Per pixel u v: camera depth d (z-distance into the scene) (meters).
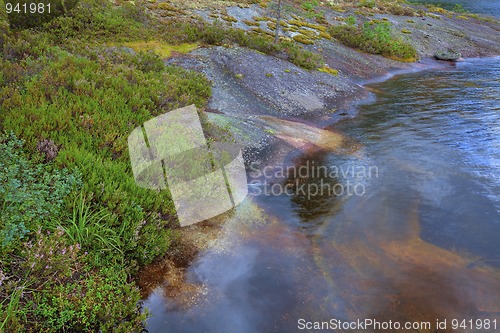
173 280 5.47
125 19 16.50
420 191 8.31
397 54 23.75
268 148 10.12
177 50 15.77
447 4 49.09
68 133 7.07
